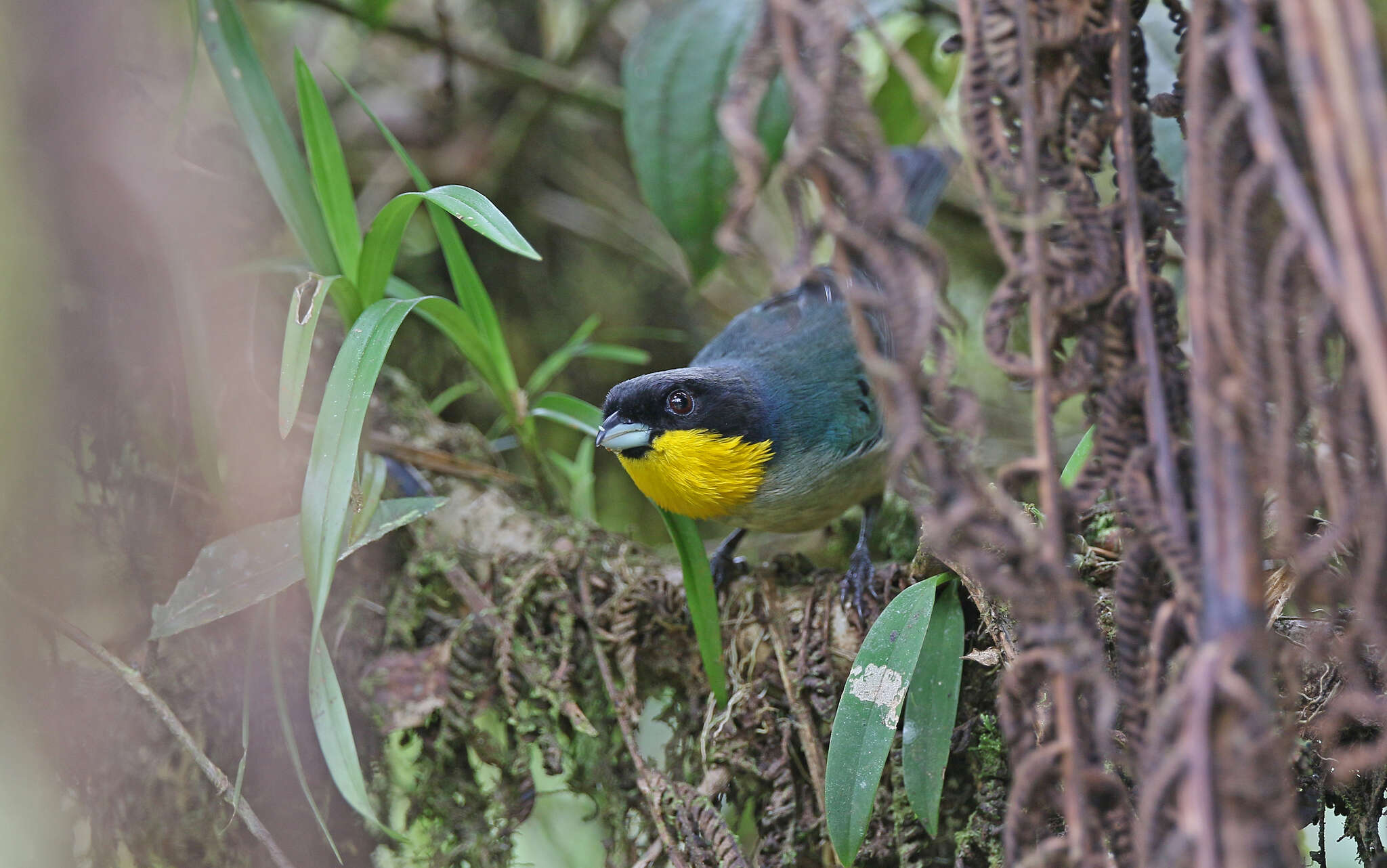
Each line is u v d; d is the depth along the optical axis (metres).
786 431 6.57
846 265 2.86
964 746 5.01
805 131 2.77
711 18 5.96
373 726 5.84
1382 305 2.31
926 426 3.25
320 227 5.56
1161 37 6.19
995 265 9.79
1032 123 2.96
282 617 5.72
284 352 4.31
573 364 10.02
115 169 5.27
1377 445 2.69
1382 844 4.57
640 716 5.72
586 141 10.05
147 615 5.82
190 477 5.95
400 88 9.64
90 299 5.46
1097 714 2.94
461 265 5.98
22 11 5.04
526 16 9.77
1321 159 2.36
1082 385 3.06
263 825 5.03
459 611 6.20
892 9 6.01
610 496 9.95
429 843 5.86
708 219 6.02
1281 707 3.68
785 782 5.39
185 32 7.40
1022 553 2.95
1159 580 3.02
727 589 6.02
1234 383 2.60
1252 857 2.35
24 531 5.21
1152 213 3.14
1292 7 2.40
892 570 5.59
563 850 6.78
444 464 6.73
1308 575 2.98
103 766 5.48
